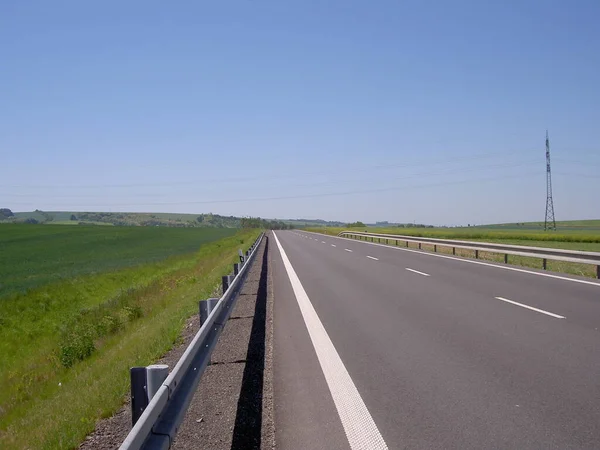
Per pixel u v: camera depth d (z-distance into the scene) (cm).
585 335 955
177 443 521
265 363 830
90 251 5497
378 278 1995
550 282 1728
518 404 611
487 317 1148
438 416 582
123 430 582
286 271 2420
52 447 563
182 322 1253
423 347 900
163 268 4025
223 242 6906
